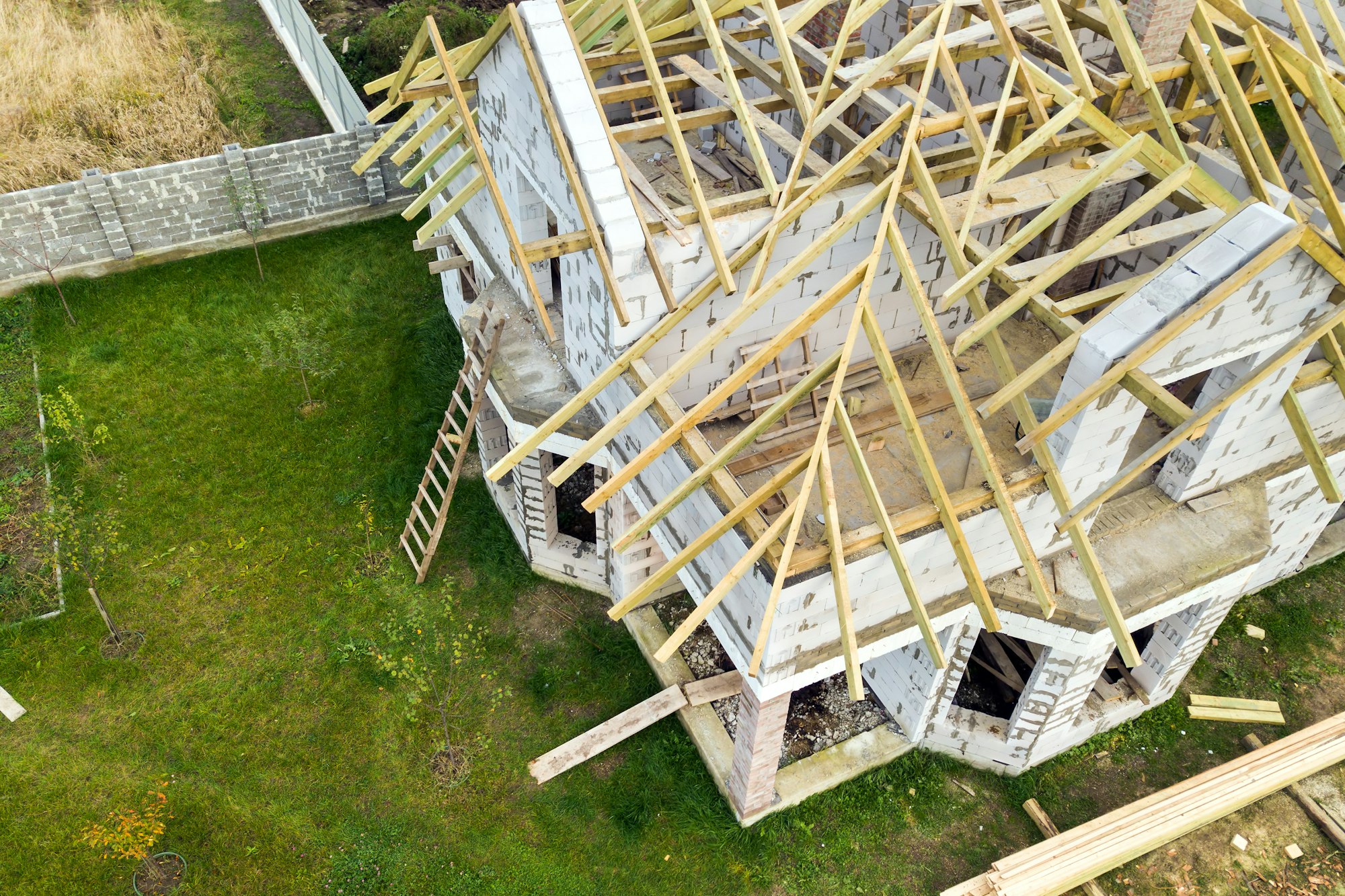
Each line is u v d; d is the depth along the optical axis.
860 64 9.85
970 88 11.91
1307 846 10.30
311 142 16.39
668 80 10.05
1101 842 9.96
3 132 17.69
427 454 13.72
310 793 10.38
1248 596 12.50
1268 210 7.23
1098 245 7.73
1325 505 11.41
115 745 10.65
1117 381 7.23
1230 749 11.15
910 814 10.53
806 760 10.71
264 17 23.22
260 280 16.25
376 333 15.42
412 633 11.80
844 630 6.92
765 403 9.59
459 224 12.96
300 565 12.43
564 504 13.16
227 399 14.29
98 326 15.27
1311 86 8.84
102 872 9.65
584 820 10.32
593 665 11.62
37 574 12.05
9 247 15.06
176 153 17.98
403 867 9.90
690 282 8.84
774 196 8.70
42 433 13.62
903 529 7.72
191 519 12.82
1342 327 8.43
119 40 20.12
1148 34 9.05
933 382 9.95
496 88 9.66
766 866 10.05
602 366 9.70
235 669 11.36
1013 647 11.77
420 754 10.72
